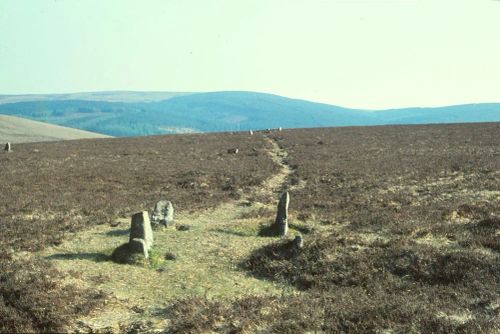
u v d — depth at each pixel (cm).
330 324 1211
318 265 1723
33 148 6819
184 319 1248
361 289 1505
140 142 7838
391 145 6262
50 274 1526
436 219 2264
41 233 2180
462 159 4588
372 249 1823
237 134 9206
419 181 3538
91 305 1329
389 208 2589
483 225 2055
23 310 1281
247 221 2356
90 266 1703
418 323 1196
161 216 2347
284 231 2164
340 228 2212
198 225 2369
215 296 1471
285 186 3616
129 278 1608
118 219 2536
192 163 4956
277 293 1536
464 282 1501
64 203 2897
